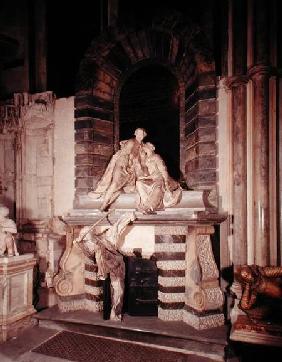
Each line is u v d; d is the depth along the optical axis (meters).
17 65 6.35
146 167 4.94
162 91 5.75
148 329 4.26
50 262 5.52
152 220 4.44
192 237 4.48
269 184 4.38
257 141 4.39
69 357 3.90
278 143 4.45
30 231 5.98
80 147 5.64
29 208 6.11
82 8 5.94
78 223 4.85
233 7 4.83
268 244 4.30
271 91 4.43
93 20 5.85
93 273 5.01
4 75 6.43
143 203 4.54
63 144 5.95
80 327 4.60
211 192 4.88
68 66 5.97
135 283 4.82
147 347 4.16
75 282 5.08
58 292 4.93
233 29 4.81
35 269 5.50
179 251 4.62
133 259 4.87
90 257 4.68
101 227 4.79
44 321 4.80
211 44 5.13
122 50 5.71
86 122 5.61
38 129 6.08
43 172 6.04
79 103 5.66
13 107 6.18
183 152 5.57
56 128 6.00
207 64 5.00
